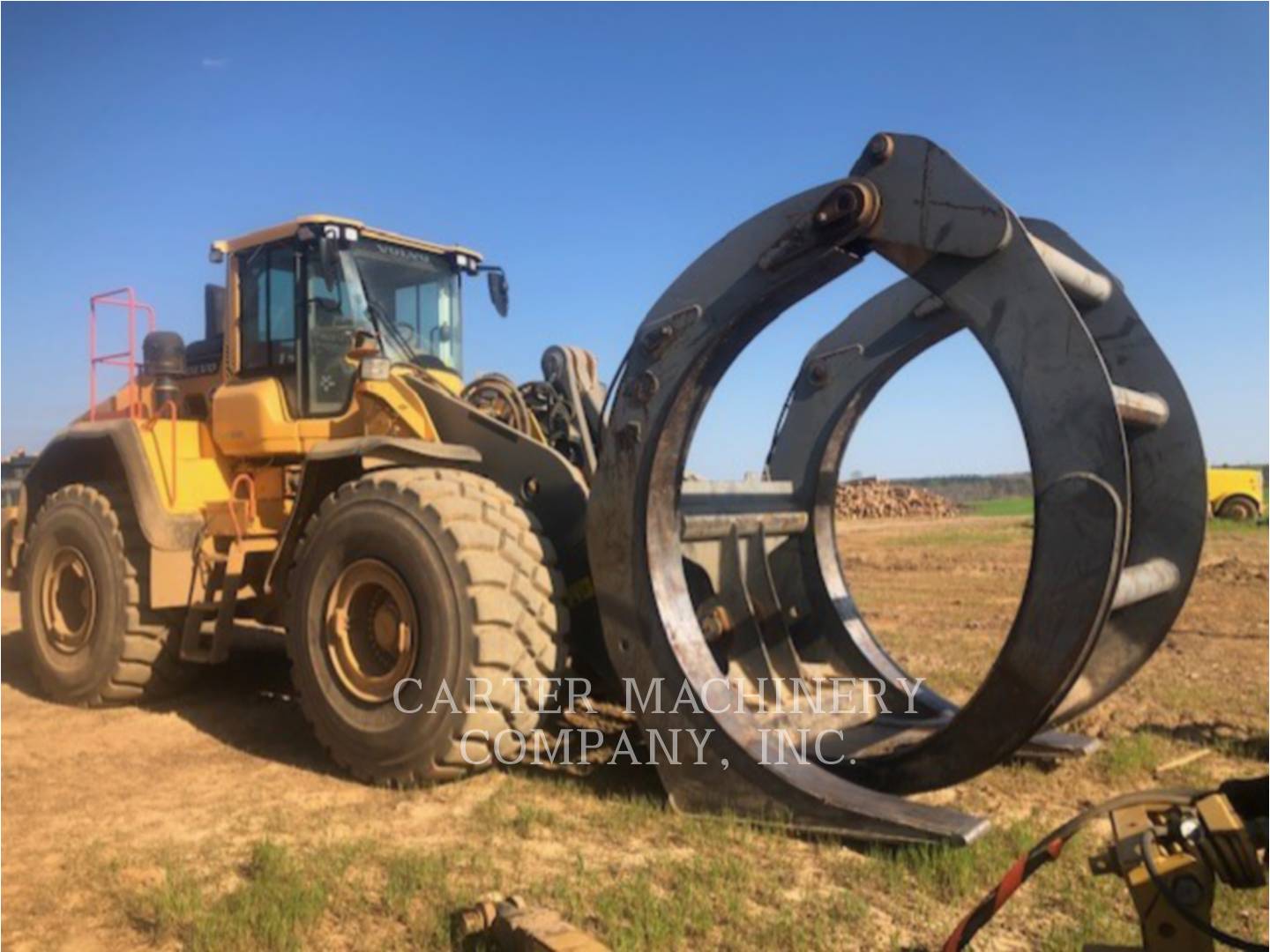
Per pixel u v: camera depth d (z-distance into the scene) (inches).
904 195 143.6
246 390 242.4
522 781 177.2
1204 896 74.2
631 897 126.4
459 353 261.1
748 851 144.7
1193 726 207.5
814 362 223.0
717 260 161.0
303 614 191.6
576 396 226.2
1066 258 154.0
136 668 237.1
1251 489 1046.4
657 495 165.5
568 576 198.5
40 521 256.4
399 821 160.6
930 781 150.8
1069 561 129.5
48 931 126.2
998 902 84.2
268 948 118.2
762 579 205.6
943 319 204.1
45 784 182.9
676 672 160.9
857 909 124.6
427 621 173.0
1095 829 150.2
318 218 230.1
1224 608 406.9
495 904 119.7
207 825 160.7
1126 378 169.9
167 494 239.1
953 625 360.8
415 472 186.7
